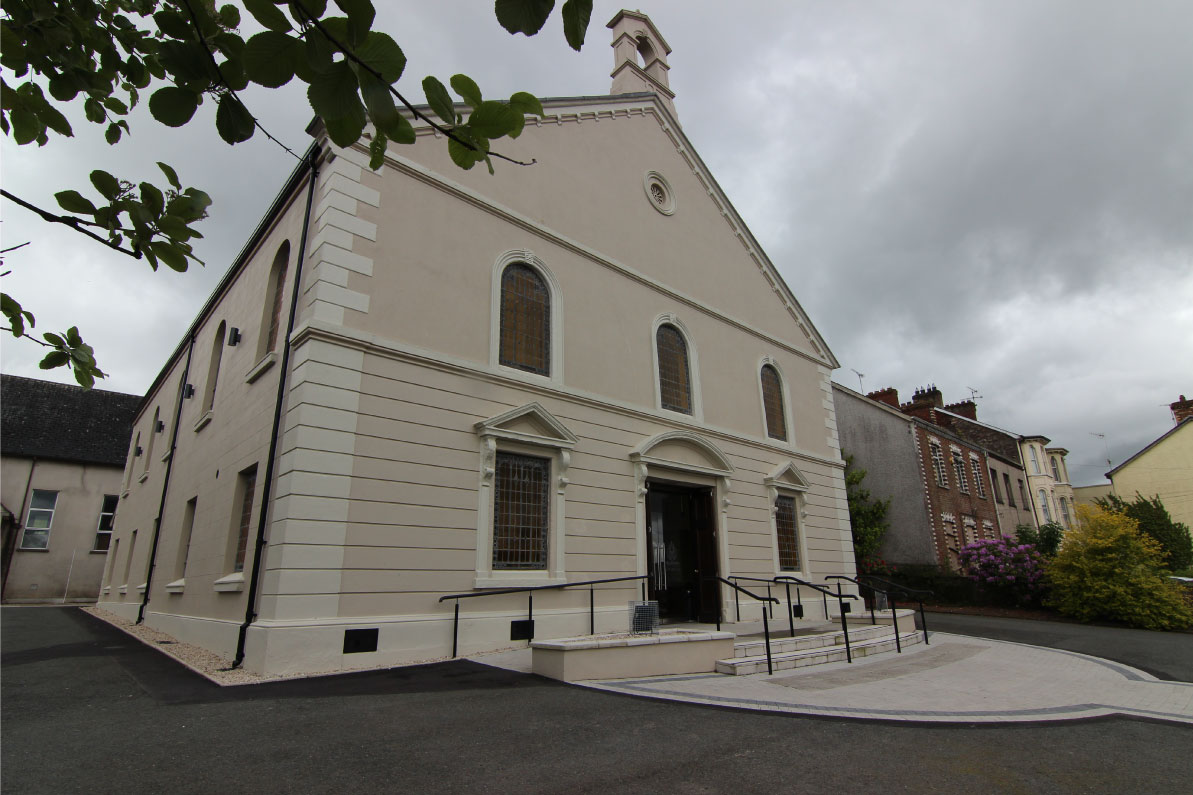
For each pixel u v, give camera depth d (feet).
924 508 70.95
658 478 38.63
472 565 28.32
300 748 13.89
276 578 23.32
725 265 50.85
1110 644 39.55
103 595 64.64
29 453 82.79
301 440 24.54
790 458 49.96
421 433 28.09
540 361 34.73
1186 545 93.61
